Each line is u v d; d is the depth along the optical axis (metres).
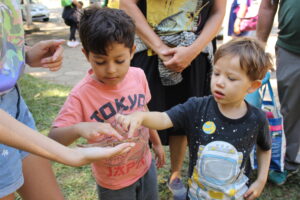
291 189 2.35
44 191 1.46
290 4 1.98
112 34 1.16
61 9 14.20
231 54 1.25
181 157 2.18
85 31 1.21
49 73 5.30
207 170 1.40
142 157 1.53
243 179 1.45
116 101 1.41
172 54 1.75
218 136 1.36
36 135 0.95
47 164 1.48
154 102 1.95
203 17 1.90
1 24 1.18
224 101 1.30
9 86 1.21
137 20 1.80
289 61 2.11
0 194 1.22
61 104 3.79
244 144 1.36
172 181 2.23
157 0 1.79
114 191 1.50
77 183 2.40
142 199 1.61
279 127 2.21
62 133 1.26
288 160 2.35
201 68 1.95
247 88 1.30
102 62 1.23
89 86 1.37
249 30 4.52
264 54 1.29
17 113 1.32
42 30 9.22
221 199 1.41
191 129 1.42
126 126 1.25
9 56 1.22
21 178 1.31
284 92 2.21
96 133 1.18
